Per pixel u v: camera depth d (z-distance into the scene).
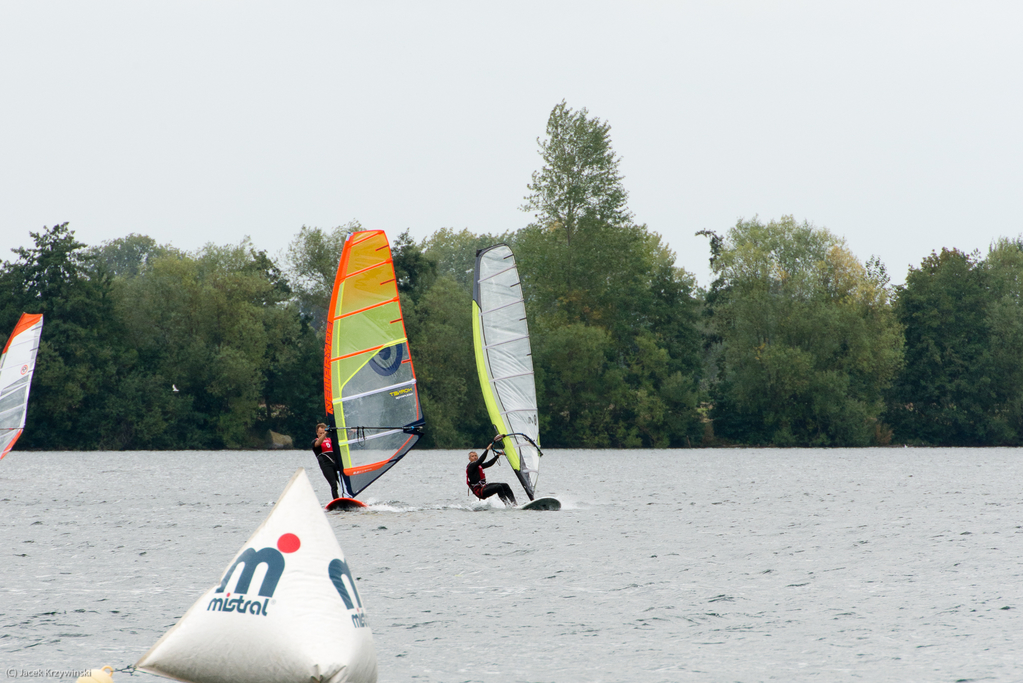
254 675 33.56
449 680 44.84
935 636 52.81
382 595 62.78
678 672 46.28
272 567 34.44
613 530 93.12
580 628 54.44
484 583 66.75
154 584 65.69
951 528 98.12
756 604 60.75
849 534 92.81
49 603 59.34
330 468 103.94
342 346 103.88
